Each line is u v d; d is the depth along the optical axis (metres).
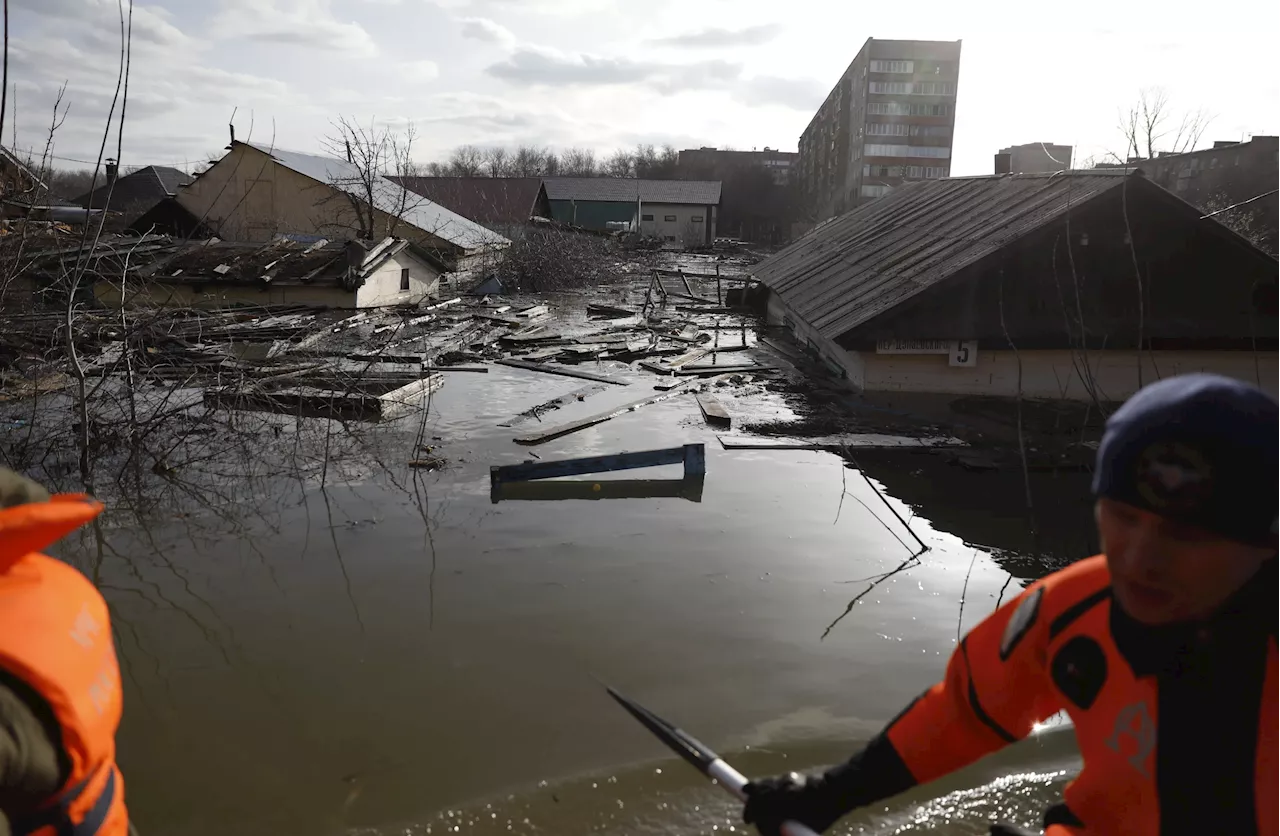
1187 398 1.19
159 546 6.38
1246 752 1.26
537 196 53.00
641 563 6.08
